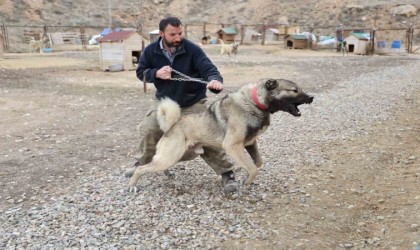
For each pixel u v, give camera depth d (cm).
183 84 464
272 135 721
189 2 5228
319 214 425
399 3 4353
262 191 479
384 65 1977
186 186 498
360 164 565
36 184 518
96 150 665
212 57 2434
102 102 1096
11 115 939
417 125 757
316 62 2173
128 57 1823
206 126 444
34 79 1523
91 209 438
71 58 2341
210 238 378
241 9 4897
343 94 1127
